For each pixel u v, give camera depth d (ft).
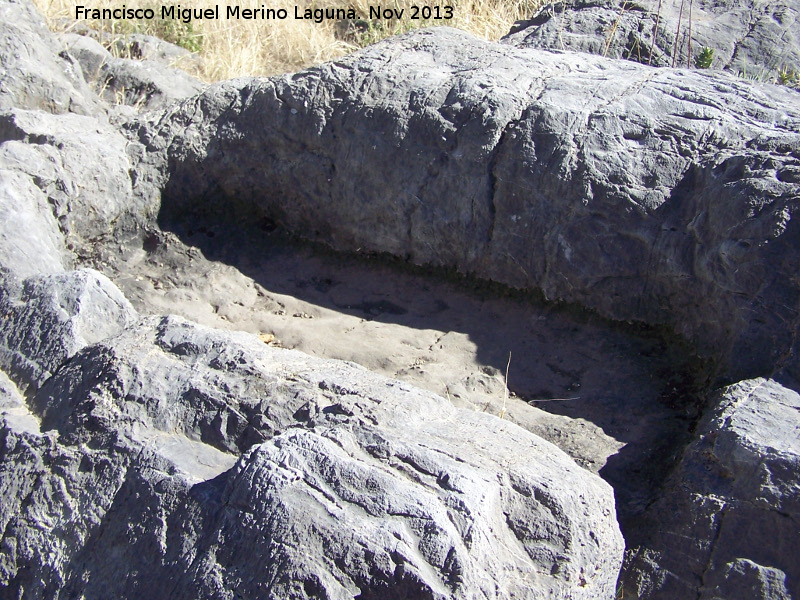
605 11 20.67
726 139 13.37
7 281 12.91
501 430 9.71
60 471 10.12
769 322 11.71
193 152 17.24
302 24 28.37
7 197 14.73
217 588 8.29
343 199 16.26
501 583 8.08
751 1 20.66
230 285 16.31
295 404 9.87
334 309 15.58
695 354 13.09
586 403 12.89
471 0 28.27
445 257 15.52
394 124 15.37
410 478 8.55
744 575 9.39
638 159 13.57
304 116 16.29
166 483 9.32
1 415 11.01
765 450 9.87
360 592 7.89
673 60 18.97
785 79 18.19
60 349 11.59
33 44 18.92
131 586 8.91
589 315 14.30
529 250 14.46
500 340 14.37
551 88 14.71
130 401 10.34
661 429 12.19
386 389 10.03
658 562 10.07
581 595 8.51
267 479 8.57
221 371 10.49
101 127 17.70
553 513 8.59
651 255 13.35
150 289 16.22
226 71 25.73
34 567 9.75
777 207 11.93
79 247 16.61
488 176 14.55
